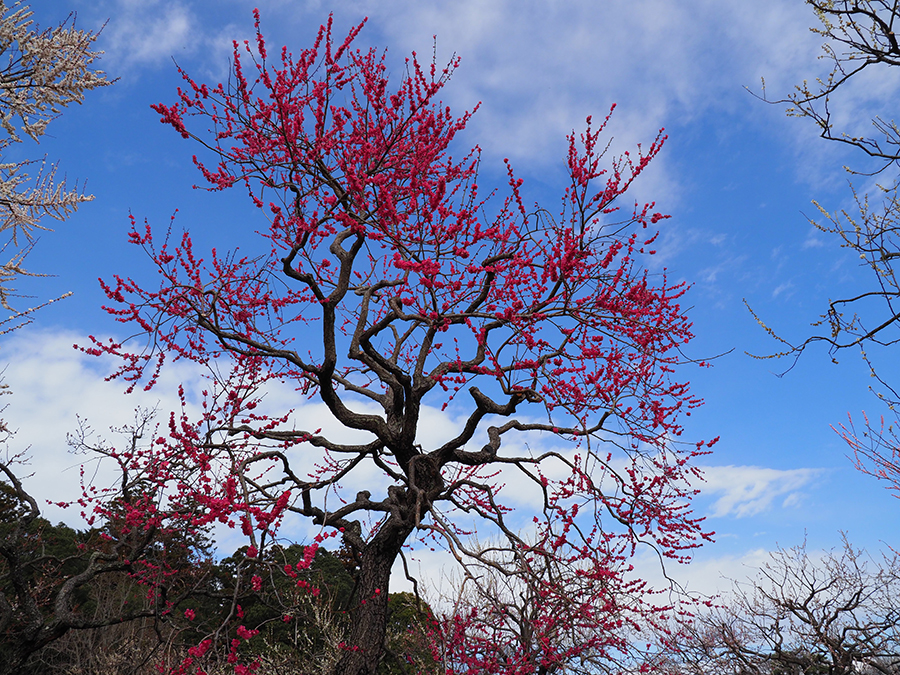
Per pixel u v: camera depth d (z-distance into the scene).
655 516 8.51
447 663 8.16
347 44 7.71
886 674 9.70
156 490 7.62
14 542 8.45
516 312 7.73
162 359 8.26
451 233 7.04
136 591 15.83
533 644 7.57
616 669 8.09
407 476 9.22
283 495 5.19
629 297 8.12
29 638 8.10
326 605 11.81
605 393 8.13
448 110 8.42
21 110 6.13
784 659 10.46
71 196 6.31
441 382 8.77
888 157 5.09
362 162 8.00
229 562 11.50
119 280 7.84
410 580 9.50
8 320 6.29
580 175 7.76
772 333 5.60
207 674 6.18
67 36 6.24
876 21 4.79
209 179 7.83
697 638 10.77
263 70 7.27
